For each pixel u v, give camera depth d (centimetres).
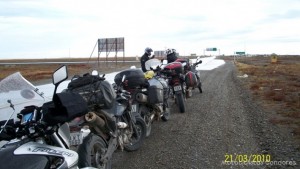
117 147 596
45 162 320
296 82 2120
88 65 5766
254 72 3173
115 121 559
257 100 1340
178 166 602
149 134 796
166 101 956
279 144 713
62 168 331
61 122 355
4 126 346
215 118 1001
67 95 369
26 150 316
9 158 301
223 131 838
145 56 1149
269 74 2950
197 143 740
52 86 1427
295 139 749
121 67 4516
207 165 602
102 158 505
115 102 605
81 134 469
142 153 684
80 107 371
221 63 6044
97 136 500
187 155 661
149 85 772
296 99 1327
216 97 1455
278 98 1322
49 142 377
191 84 1249
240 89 1741
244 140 751
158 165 611
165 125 928
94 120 498
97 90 515
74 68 4734
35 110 359
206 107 1201
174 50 1394
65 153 348
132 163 626
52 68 5706
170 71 1077
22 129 344
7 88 406
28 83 425
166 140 774
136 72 746
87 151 460
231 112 1089
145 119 780
